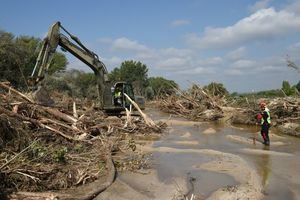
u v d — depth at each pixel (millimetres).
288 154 13953
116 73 78688
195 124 24125
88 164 9766
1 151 8711
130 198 8078
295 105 22078
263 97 28922
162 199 8156
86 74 46500
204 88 31969
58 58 45531
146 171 10531
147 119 19141
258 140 17516
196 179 9938
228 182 9703
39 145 9648
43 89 14516
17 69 27422
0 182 7344
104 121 17594
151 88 62875
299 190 9195
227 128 22406
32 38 40406
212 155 13344
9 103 11945
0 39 28844
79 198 7465
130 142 13719
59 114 13461
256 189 9109
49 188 7914
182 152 13805
